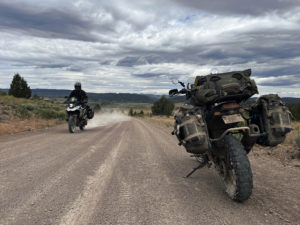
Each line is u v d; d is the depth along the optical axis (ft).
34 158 18.67
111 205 10.02
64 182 12.94
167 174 15.39
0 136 32.01
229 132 11.96
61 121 65.00
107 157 19.97
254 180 14.48
